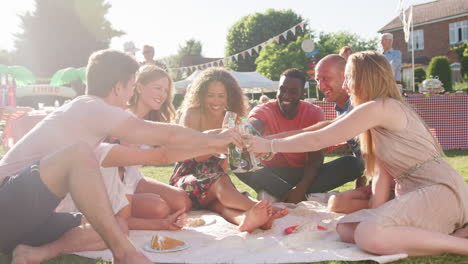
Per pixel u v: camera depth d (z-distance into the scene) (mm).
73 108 2131
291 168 3926
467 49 30812
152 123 2162
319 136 2406
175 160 2461
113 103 2305
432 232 2107
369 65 2428
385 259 2006
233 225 2881
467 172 5312
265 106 3854
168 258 2168
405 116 2324
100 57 2268
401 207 2158
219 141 2369
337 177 3723
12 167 2027
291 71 3723
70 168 1846
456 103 8195
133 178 2982
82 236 2191
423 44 36031
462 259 2051
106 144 2463
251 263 2066
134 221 2723
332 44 43875
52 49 41125
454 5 35500
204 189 3107
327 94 3643
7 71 10688
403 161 2318
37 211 1903
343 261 2066
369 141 2539
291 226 2797
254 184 3707
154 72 3221
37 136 2078
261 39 43406
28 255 1994
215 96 3303
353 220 2266
